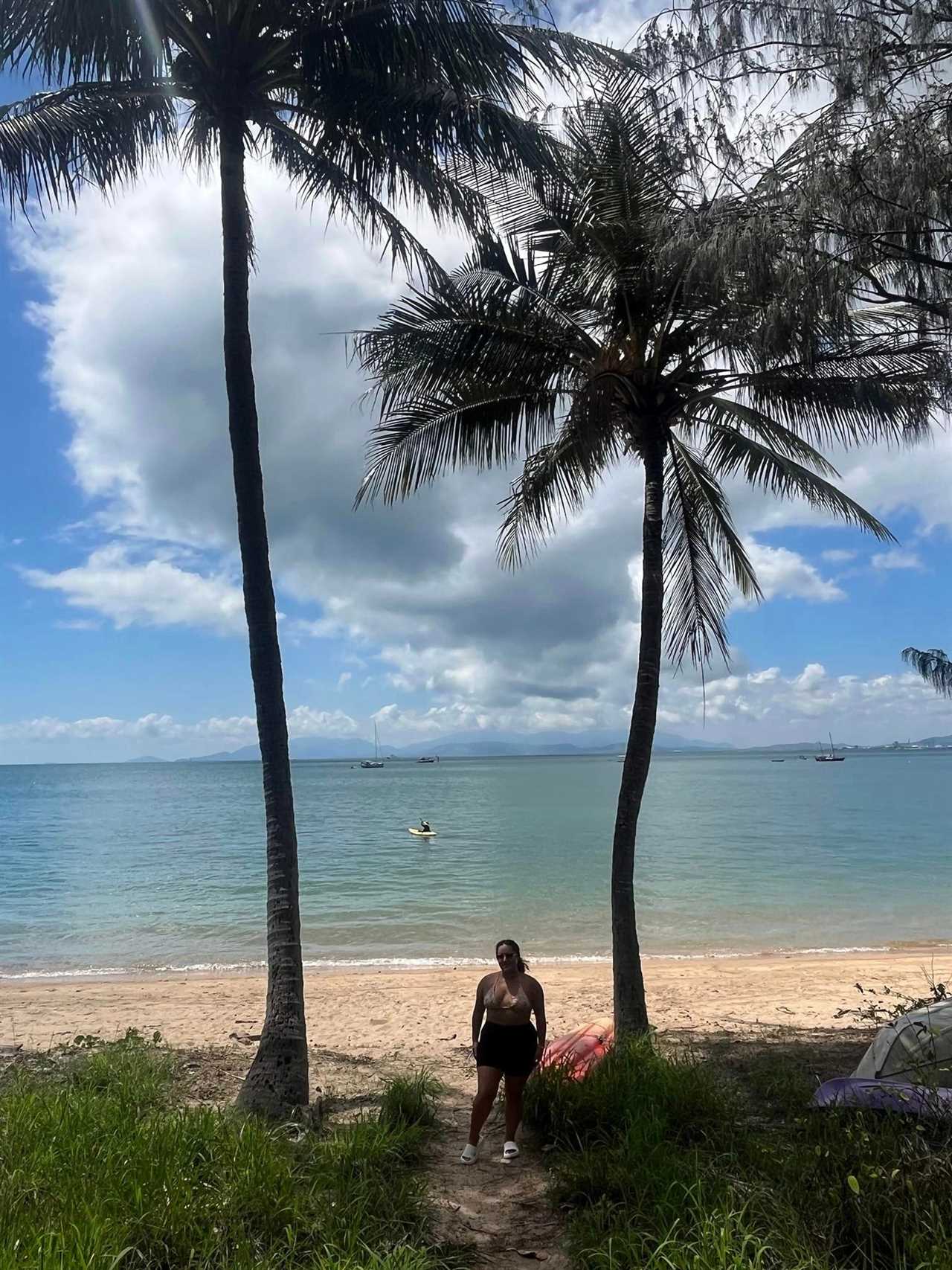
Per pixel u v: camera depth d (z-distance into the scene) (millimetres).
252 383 7430
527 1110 6277
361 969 14609
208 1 7145
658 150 6875
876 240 5422
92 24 6641
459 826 43156
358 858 29938
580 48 7430
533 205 8477
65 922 19141
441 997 12156
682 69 5859
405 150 7520
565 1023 10398
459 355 8414
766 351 6105
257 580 7262
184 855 31609
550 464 10367
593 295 8523
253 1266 3656
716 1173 4469
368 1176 4941
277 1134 5621
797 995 12039
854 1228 3748
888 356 7805
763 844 33156
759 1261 3416
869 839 34812
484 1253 4316
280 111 7777
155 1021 10969
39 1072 7711
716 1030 9898
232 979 13836
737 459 10125
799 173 5602
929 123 5254
